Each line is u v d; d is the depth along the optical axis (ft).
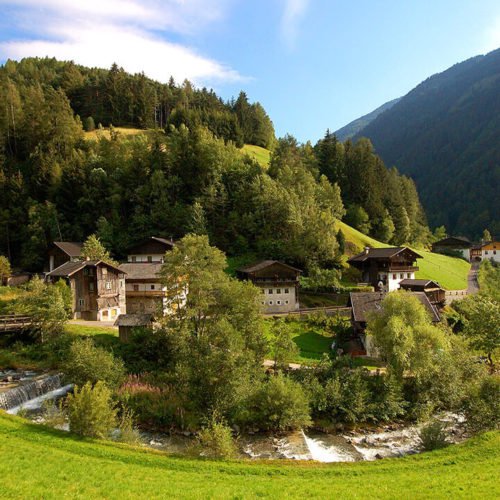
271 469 96.63
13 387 148.15
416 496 79.97
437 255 460.96
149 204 339.57
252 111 622.95
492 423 124.77
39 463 89.10
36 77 599.16
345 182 478.59
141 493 78.89
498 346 177.58
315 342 208.13
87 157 382.01
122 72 589.73
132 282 245.04
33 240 303.68
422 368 146.10
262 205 330.75
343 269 317.63
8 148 393.91
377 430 135.03
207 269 175.11
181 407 135.64
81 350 146.10
